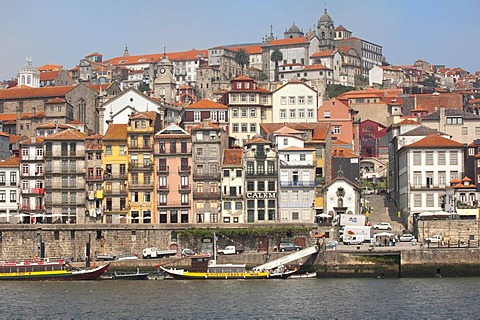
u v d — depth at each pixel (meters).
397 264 162.38
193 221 196.25
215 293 145.12
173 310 129.25
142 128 199.88
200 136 197.75
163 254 175.62
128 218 191.25
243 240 179.50
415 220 184.00
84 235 179.75
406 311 125.62
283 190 195.50
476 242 171.88
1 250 179.12
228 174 196.50
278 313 125.81
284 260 166.00
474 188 191.00
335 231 179.62
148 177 198.38
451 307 128.00
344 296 139.75
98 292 148.12
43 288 153.75
